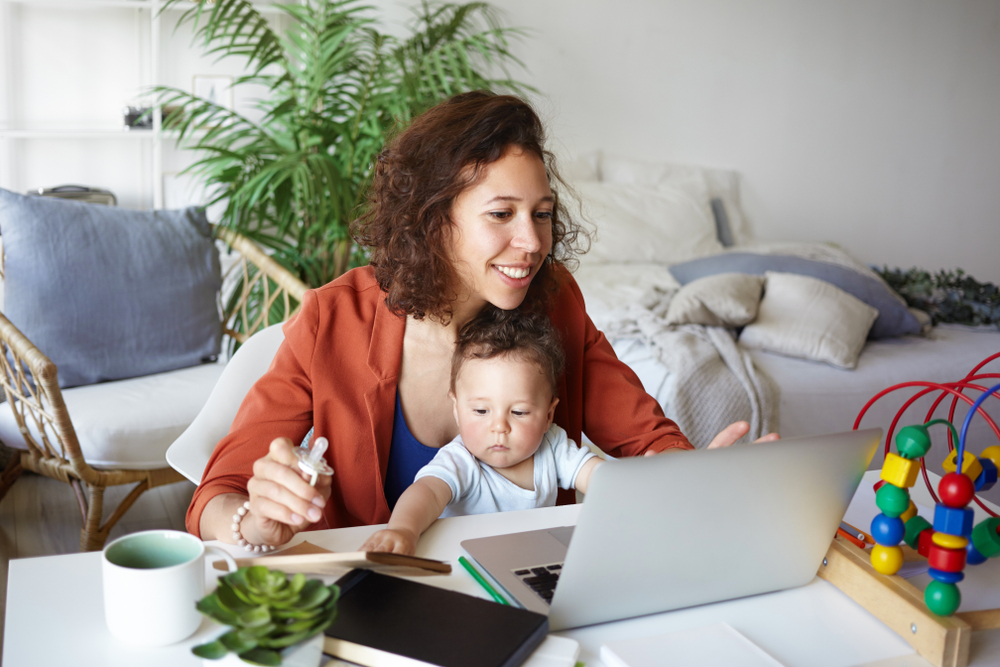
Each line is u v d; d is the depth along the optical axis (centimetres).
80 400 200
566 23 372
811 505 72
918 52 446
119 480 189
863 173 450
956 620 67
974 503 98
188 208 248
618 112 392
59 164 310
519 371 100
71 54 304
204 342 236
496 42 361
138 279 226
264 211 278
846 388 219
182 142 321
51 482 246
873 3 429
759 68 414
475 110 93
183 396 206
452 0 346
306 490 69
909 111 452
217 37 273
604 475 61
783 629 70
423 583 68
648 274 297
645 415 117
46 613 64
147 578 59
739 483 67
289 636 53
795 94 425
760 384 210
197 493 88
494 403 100
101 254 222
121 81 313
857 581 75
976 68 461
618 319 233
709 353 216
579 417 118
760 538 71
